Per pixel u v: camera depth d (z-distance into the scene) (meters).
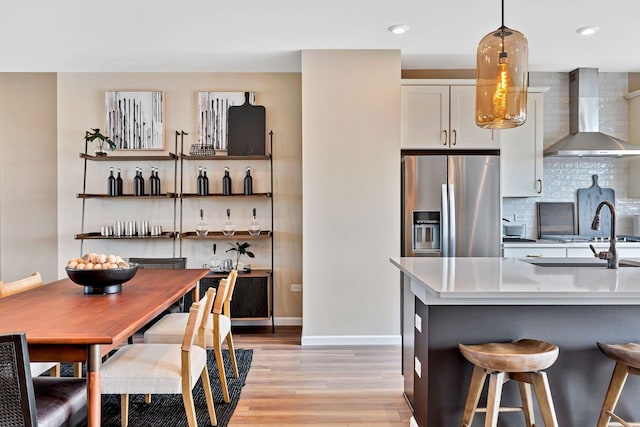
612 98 4.83
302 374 3.25
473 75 4.69
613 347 1.94
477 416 2.12
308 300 3.99
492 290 1.89
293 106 4.69
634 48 4.00
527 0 3.02
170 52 4.03
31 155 4.76
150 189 4.57
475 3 3.06
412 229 4.00
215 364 3.44
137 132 4.62
